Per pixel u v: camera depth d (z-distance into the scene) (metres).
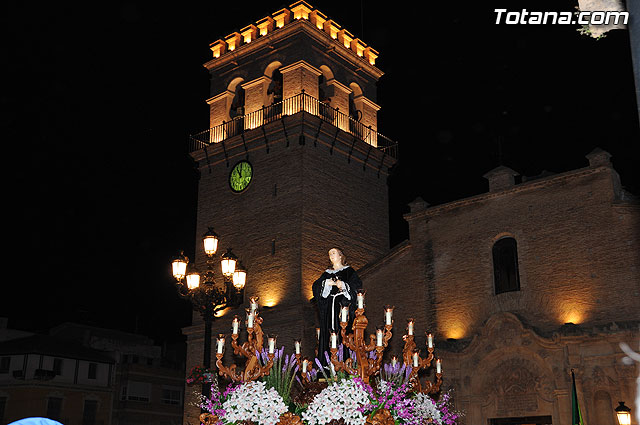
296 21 35.19
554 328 25.78
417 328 29.06
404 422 8.75
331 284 10.61
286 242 32.56
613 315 24.64
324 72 37.00
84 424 49.62
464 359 26.75
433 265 29.39
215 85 38.59
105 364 51.91
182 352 61.34
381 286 30.48
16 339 52.31
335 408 8.11
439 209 29.94
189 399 33.38
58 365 49.44
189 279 19.62
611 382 23.22
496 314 26.39
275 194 33.75
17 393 47.91
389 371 9.12
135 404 51.94
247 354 9.43
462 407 26.27
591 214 26.05
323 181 34.06
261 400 8.42
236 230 34.81
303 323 30.62
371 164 37.09
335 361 8.76
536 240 27.14
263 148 35.00
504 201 28.38
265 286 32.69
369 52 39.59
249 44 37.00
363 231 35.53
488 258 28.12
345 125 36.53
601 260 25.42
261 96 36.03
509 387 25.62
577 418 23.17
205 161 37.25
